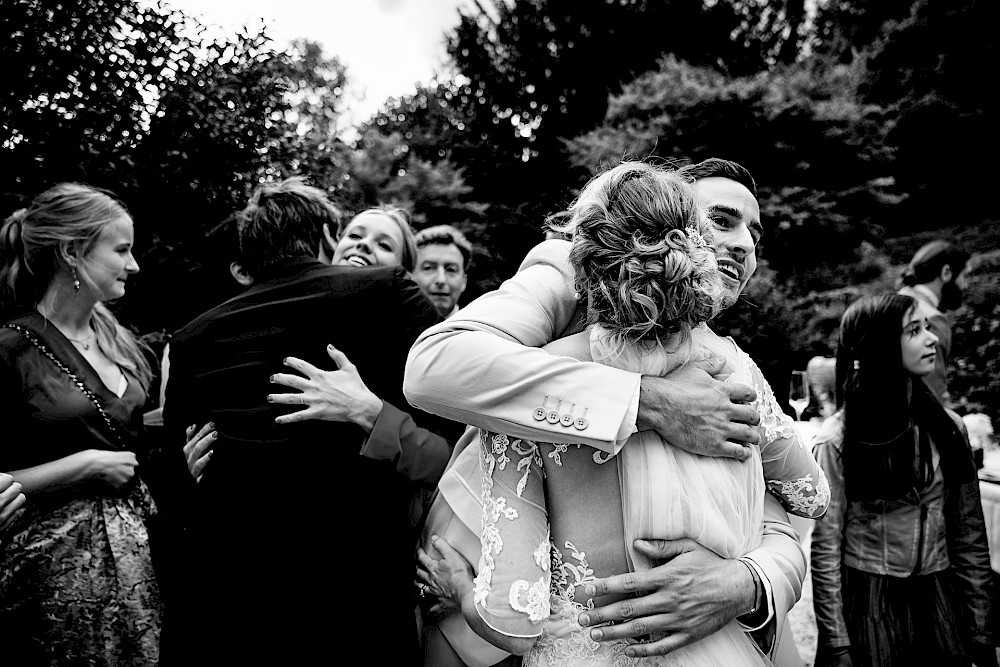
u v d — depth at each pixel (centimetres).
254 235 179
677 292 107
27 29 371
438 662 140
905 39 1449
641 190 111
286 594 156
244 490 161
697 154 1305
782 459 127
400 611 158
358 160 1273
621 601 110
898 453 208
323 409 159
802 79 1370
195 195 443
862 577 214
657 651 107
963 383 799
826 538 216
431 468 166
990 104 1373
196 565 166
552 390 107
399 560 160
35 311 209
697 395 111
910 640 209
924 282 408
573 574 113
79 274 207
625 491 110
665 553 109
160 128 423
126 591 201
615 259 107
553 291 122
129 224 217
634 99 1377
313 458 161
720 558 112
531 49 1791
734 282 133
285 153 507
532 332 118
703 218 118
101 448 206
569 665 111
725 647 115
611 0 1716
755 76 1407
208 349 171
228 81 457
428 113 1902
